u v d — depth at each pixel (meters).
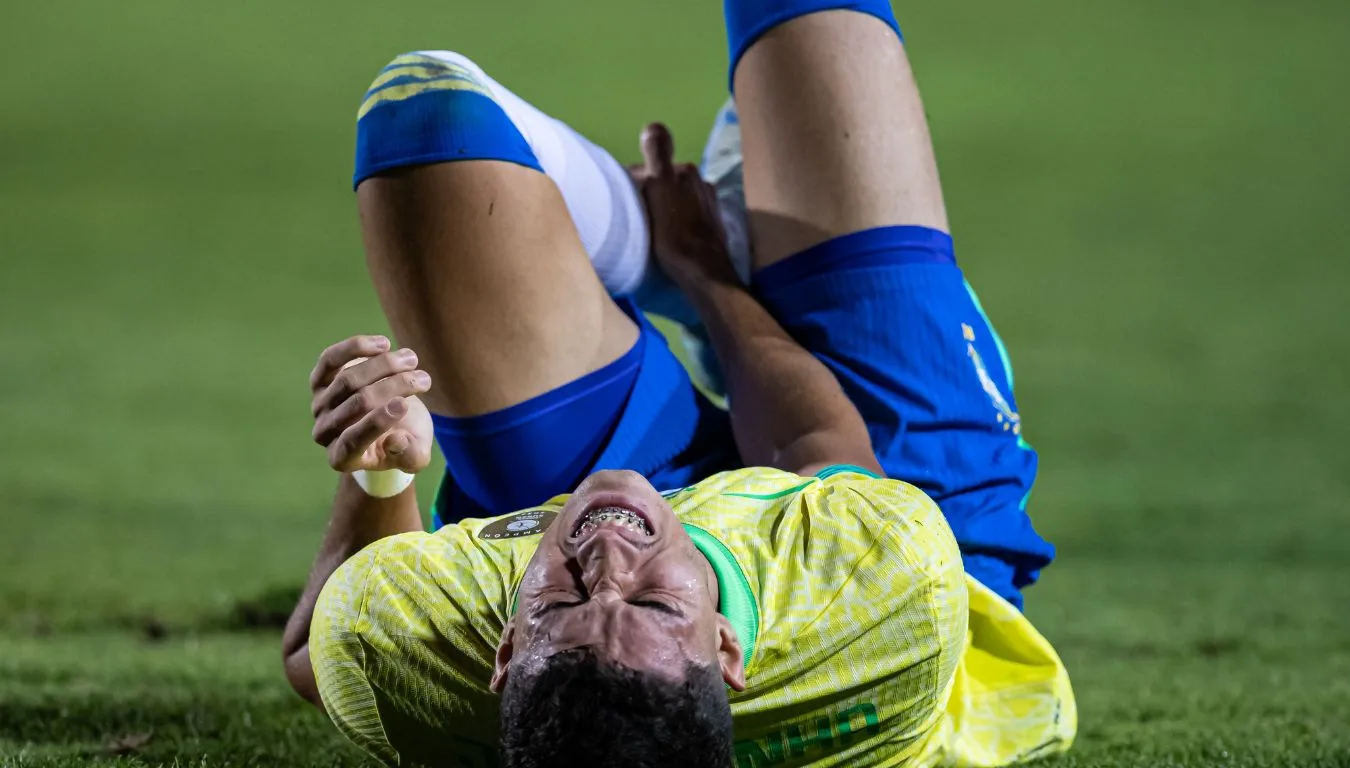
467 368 6.71
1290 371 23.52
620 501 5.31
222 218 35.25
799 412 6.91
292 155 41.28
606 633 4.88
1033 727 6.80
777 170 7.52
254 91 47.88
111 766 6.76
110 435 19.84
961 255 31.64
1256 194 36.41
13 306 27.69
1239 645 11.15
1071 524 16.11
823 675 5.59
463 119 6.68
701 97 45.22
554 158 7.30
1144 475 18.22
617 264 7.70
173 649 10.50
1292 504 16.86
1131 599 12.91
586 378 6.92
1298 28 54.72
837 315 7.32
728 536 5.78
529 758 4.82
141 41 53.97
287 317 27.55
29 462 18.25
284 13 58.38
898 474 7.06
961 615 5.80
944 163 39.81
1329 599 12.88
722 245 7.77
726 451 7.43
